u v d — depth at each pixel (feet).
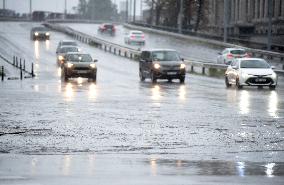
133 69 328.49
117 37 632.38
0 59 356.59
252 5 613.52
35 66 328.90
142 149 78.79
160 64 233.76
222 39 525.75
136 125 102.99
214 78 276.21
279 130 97.60
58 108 131.03
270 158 72.59
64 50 334.85
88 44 544.62
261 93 184.34
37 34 544.62
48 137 88.48
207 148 79.87
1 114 118.42
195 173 62.69
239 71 205.36
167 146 81.35
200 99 159.63
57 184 56.44
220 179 59.52
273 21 548.72
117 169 64.85
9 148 78.64
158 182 57.88
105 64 363.76
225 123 106.73
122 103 145.07
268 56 402.52
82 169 64.64
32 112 122.42
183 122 107.76
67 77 237.66
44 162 68.69
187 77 282.56
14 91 181.88
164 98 161.89
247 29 601.62
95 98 159.12
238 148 79.97
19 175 60.85
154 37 632.38
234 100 157.07
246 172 63.41
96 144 82.48
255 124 105.50
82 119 111.04
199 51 476.95
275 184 57.06
